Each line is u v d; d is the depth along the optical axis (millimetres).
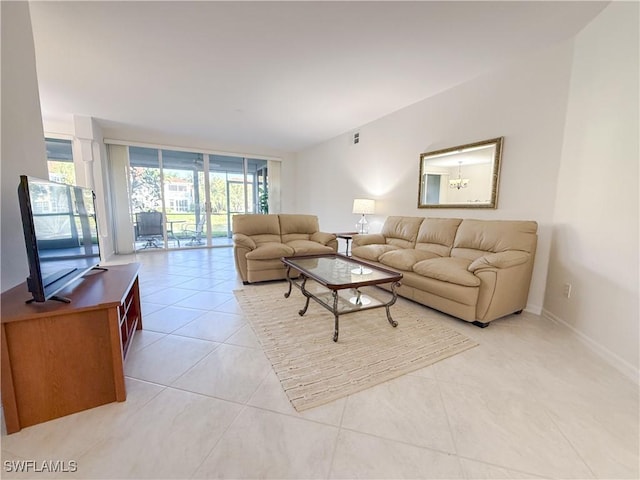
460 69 2881
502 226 2645
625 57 1850
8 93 1585
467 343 2064
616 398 1491
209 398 1457
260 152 6734
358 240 3820
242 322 2383
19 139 1685
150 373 1661
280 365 1755
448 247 3131
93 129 4516
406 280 2855
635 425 1308
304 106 3963
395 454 1146
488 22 2127
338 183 5648
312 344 2027
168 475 1042
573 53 2307
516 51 2537
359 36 2307
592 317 2047
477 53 2568
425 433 1253
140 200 5680
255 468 1076
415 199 3934
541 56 2516
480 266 2328
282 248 3602
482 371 1724
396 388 1560
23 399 1238
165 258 5176
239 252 3498
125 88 3342
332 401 1447
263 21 2115
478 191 3086
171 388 1530
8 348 1199
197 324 2334
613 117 1936
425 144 3721
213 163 6363
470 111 3135
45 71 2898
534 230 2514
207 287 3387
